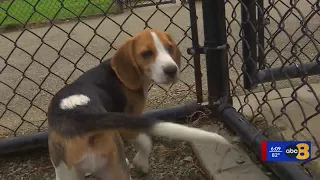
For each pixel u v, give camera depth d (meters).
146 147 0.91
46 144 1.02
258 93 1.17
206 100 1.17
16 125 1.15
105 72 0.89
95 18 2.46
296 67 1.08
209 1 0.98
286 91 1.17
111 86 0.88
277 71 1.07
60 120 0.72
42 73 1.62
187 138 0.61
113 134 0.74
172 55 0.90
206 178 0.91
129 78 0.89
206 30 1.01
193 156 0.98
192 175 0.92
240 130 0.95
